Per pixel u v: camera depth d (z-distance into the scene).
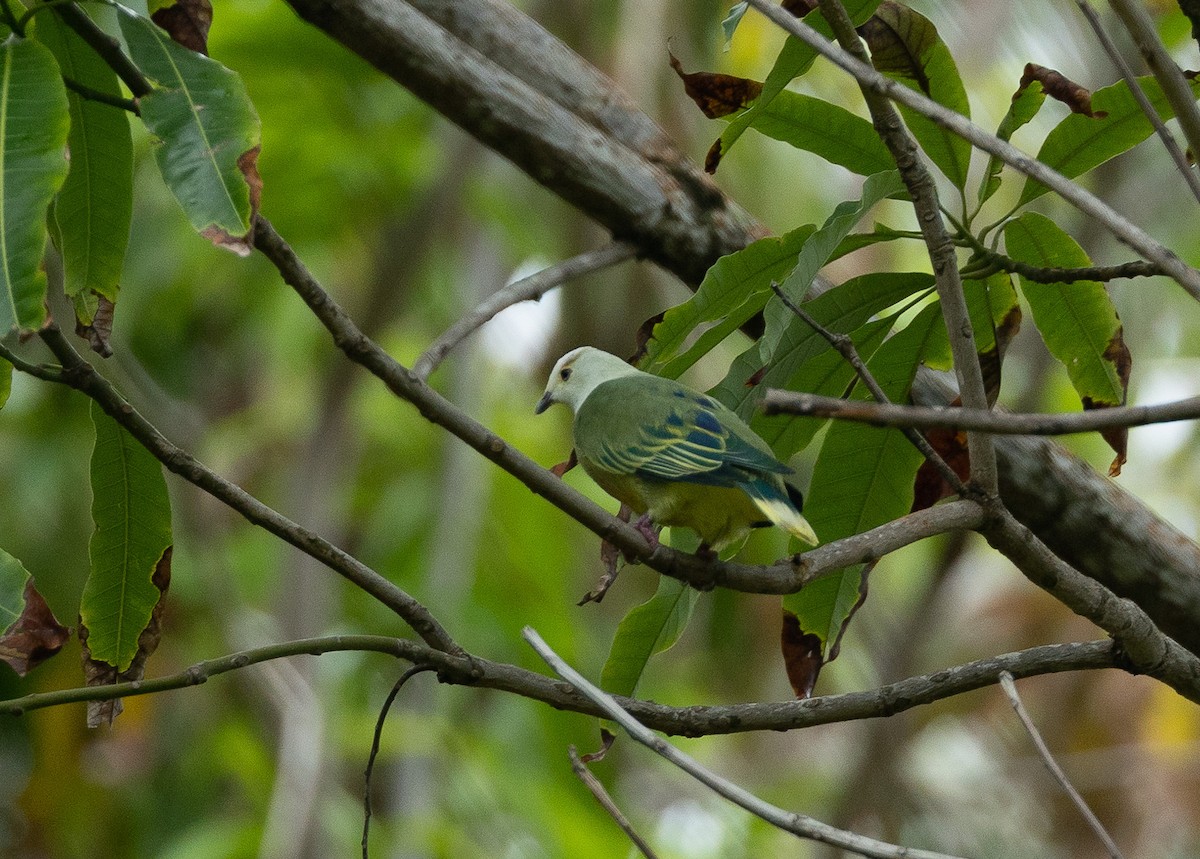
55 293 11.94
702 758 18.11
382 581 5.66
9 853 15.42
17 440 15.28
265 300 16.20
